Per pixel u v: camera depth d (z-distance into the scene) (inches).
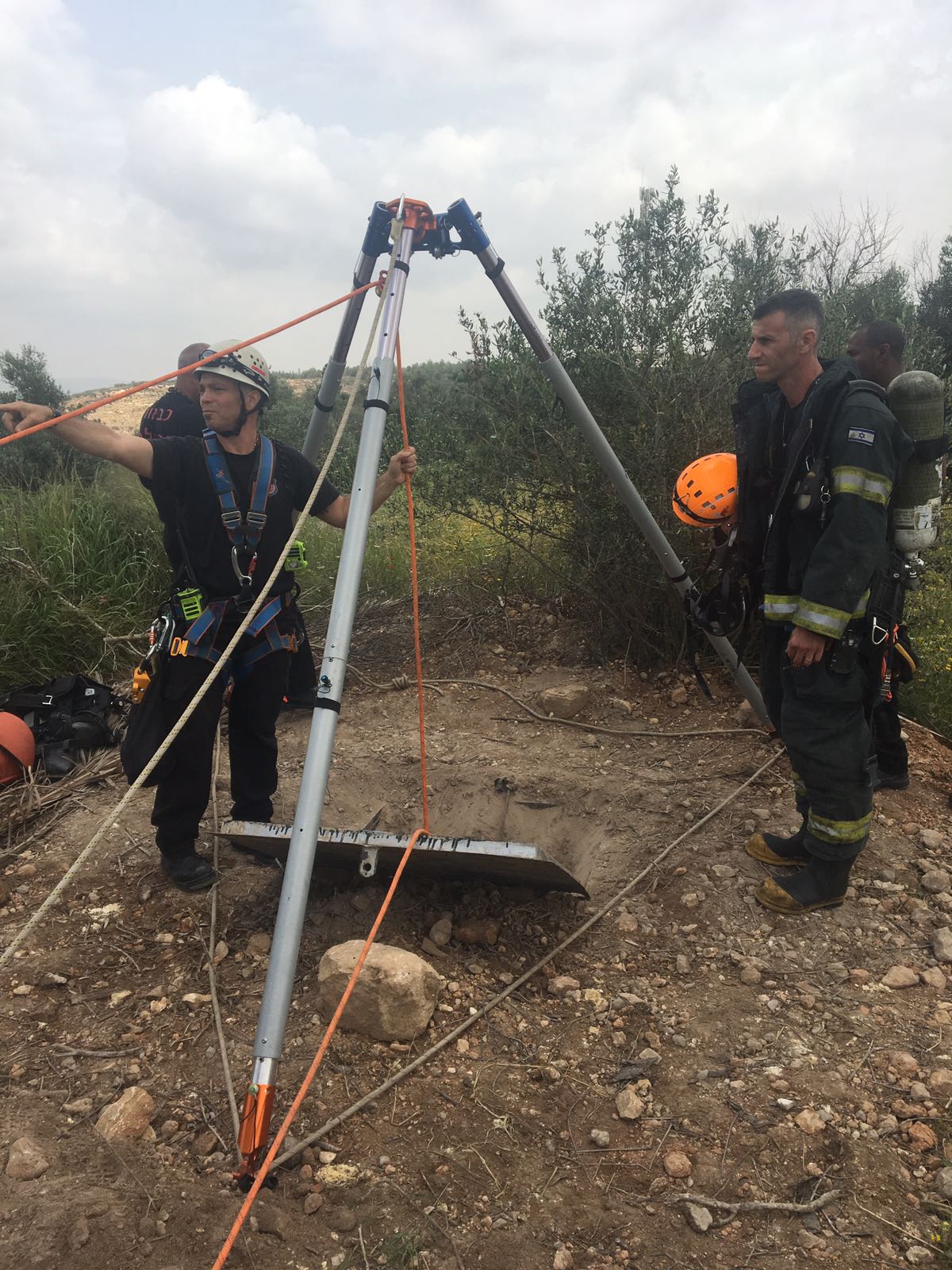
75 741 169.2
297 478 116.7
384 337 107.3
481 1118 85.0
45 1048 95.7
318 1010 99.6
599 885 127.6
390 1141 82.0
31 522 238.7
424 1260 69.4
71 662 207.6
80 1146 80.7
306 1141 80.4
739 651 151.9
